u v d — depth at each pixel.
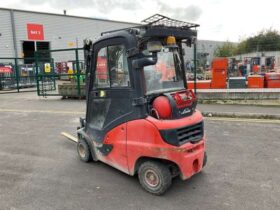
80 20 33.81
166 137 3.50
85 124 4.93
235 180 4.17
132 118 3.82
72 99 13.41
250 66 20.33
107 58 4.09
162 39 3.84
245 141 5.98
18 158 5.37
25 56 29.33
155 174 3.71
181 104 3.72
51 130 7.47
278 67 23.17
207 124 7.52
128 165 4.02
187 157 3.60
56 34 31.41
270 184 4.03
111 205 3.57
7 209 3.54
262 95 10.12
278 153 5.24
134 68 3.65
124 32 3.76
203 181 4.16
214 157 5.09
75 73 13.63
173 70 4.13
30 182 4.30
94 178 4.37
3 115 9.81
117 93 3.98
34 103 12.52
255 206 3.47
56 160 5.21
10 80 19.38
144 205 3.55
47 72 16.05
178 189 3.94
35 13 29.20
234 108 9.03
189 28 4.04
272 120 7.83
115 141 4.14
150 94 3.74
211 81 11.38
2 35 26.83
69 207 3.55
